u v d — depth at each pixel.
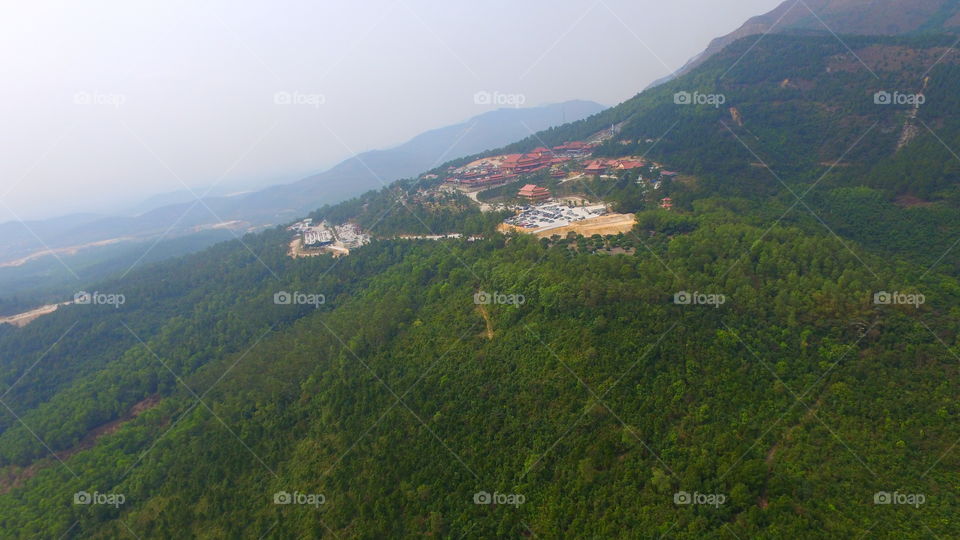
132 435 102.06
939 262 103.56
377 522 69.88
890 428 60.84
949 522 50.66
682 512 56.28
